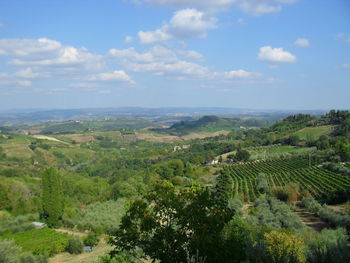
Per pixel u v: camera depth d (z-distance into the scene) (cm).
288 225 3366
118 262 1608
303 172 7988
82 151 16988
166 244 1098
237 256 1021
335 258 1048
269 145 14438
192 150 15738
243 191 6806
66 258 3544
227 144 15612
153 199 1183
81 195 7644
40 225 5141
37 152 14925
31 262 2881
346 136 11581
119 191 7444
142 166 12950
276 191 5616
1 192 6084
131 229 1145
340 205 4466
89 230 4947
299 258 1154
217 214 1111
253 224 3359
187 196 1173
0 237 4425
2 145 15425
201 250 1031
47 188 5147
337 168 7462
